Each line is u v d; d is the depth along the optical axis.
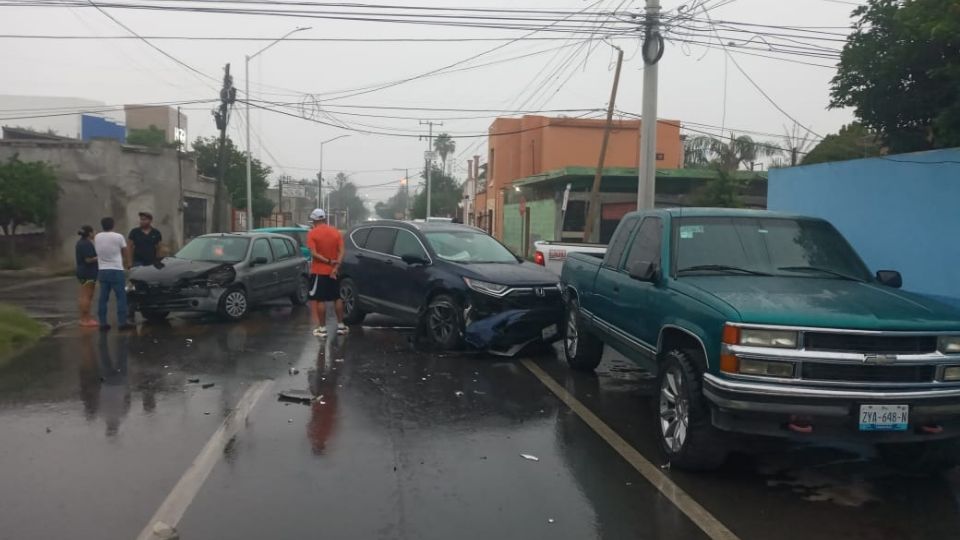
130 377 8.52
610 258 8.09
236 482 5.27
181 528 4.51
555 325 10.12
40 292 17.78
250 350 10.25
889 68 10.80
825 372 4.95
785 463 5.93
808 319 5.00
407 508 4.88
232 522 4.60
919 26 9.87
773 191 13.03
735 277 6.19
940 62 10.36
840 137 20.38
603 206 31.02
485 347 9.88
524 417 7.11
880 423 4.91
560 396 7.95
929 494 5.31
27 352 10.00
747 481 5.51
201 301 12.48
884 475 5.69
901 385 4.95
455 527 4.60
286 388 8.05
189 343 10.76
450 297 10.26
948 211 9.62
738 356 5.01
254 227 45.53
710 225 6.74
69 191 25.22
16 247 24.48
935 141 10.75
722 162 35.47
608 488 5.31
